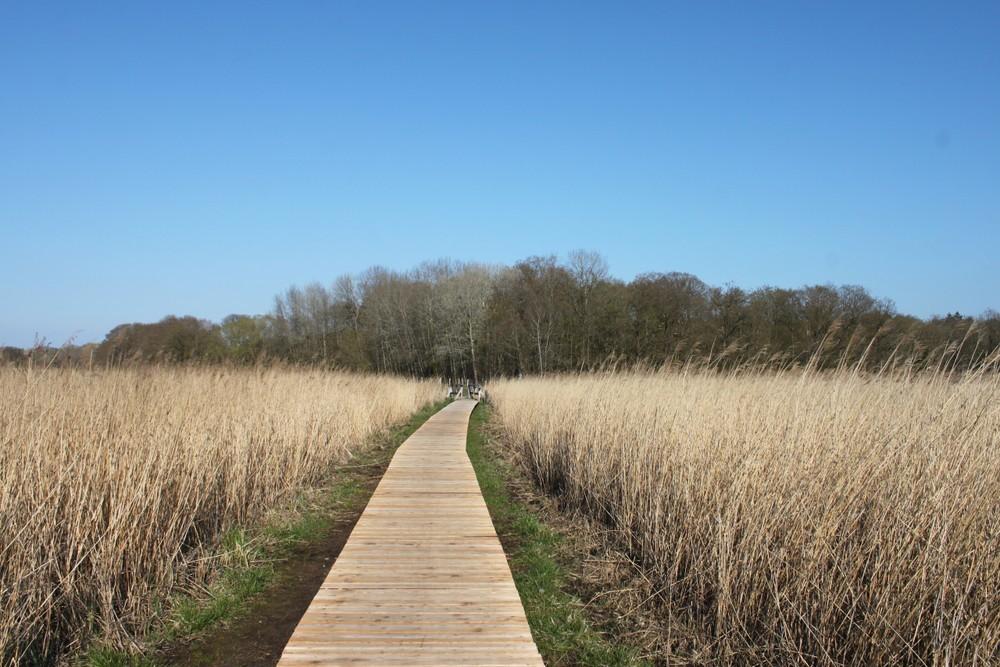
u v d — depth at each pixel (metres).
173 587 5.28
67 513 4.68
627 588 5.47
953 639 3.34
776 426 5.64
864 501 4.30
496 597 5.23
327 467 11.22
